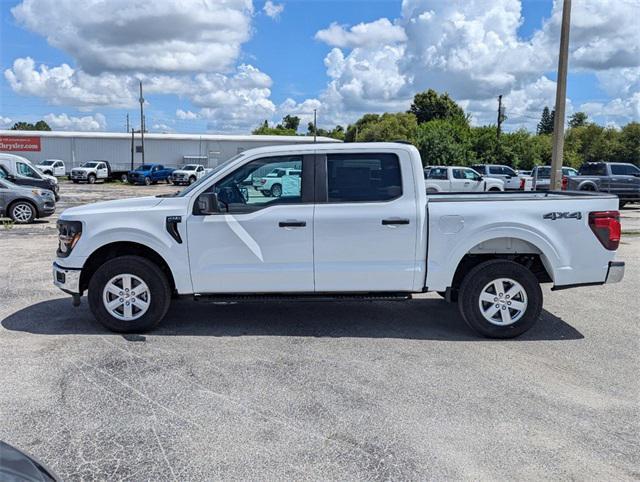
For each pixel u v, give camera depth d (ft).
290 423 12.11
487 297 17.93
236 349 16.80
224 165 18.19
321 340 17.76
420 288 17.87
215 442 11.28
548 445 11.32
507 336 17.99
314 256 17.66
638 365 15.88
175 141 174.60
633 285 26.53
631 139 229.66
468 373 15.08
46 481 7.44
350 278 17.74
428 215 17.54
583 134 237.66
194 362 15.66
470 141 166.91
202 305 21.97
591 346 17.51
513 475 10.25
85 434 11.54
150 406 12.86
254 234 17.57
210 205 17.31
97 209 18.15
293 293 18.01
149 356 16.10
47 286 24.91
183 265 17.75
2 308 21.17
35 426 11.84
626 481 10.10
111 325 18.08
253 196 17.84
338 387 14.05
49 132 168.86
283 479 10.03
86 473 10.14
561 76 37.37
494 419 12.42
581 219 17.74
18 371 14.83
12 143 167.02
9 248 36.01
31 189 51.62
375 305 22.25
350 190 17.71
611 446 11.33
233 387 13.97
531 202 17.71
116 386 13.94
